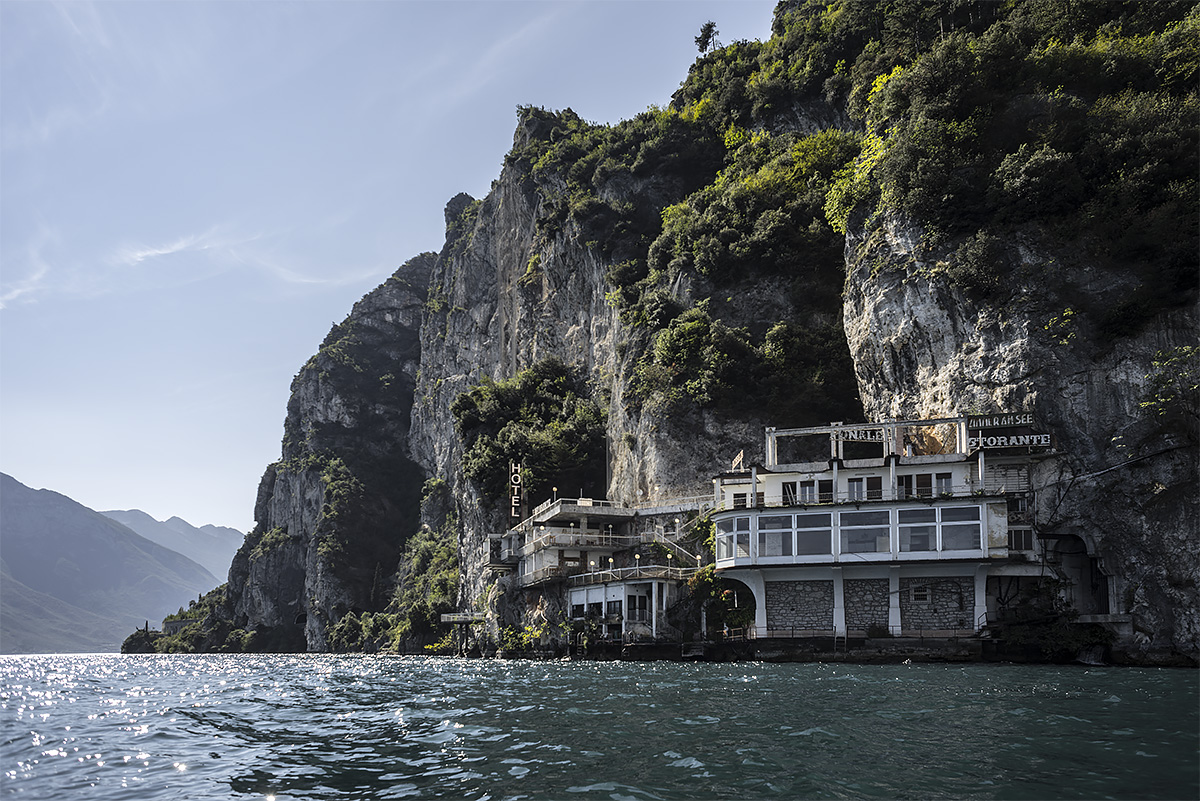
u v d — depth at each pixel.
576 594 76.44
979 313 60.66
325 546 189.00
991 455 56.50
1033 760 20.78
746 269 92.19
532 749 23.61
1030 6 76.69
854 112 95.50
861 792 18.27
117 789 20.38
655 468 83.75
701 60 138.50
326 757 23.56
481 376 168.38
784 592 59.50
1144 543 51.69
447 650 120.12
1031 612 53.78
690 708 30.86
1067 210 59.09
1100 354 54.53
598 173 129.25
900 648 55.34
